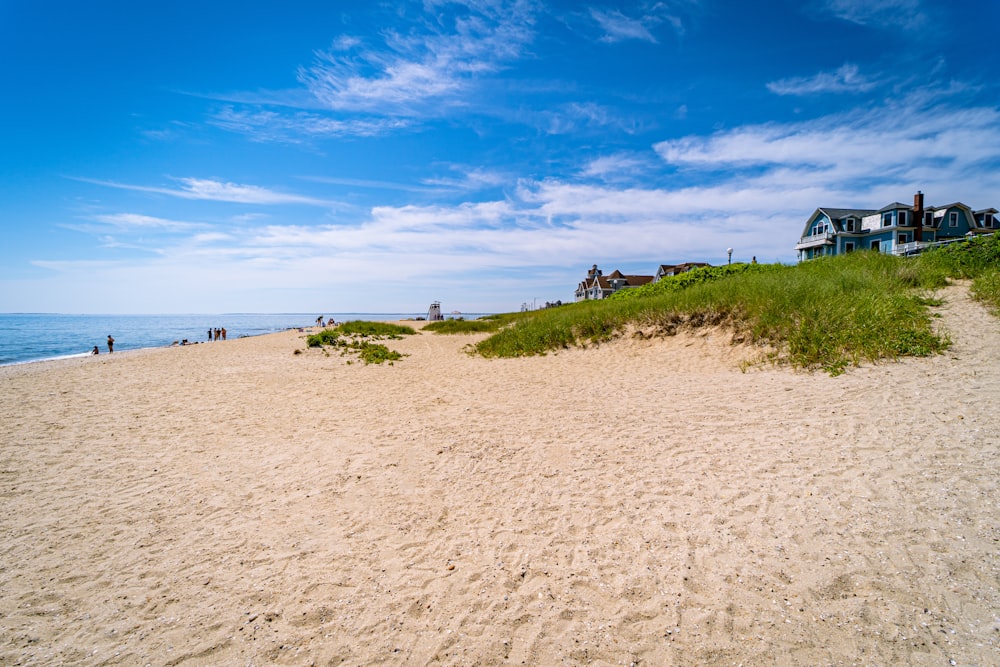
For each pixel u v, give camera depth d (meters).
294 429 6.72
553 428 6.11
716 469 4.38
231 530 3.81
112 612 2.85
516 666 2.36
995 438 4.20
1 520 4.02
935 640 2.27
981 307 8.49
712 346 10.38
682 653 2.36
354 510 4.12
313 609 2.84
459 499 4.25
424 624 2.68
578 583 2.96
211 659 2.46
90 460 5.50
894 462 4.05
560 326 14.41
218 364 14.09
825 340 8.13
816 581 2.76
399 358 15.10
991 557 2.76
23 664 2.43
